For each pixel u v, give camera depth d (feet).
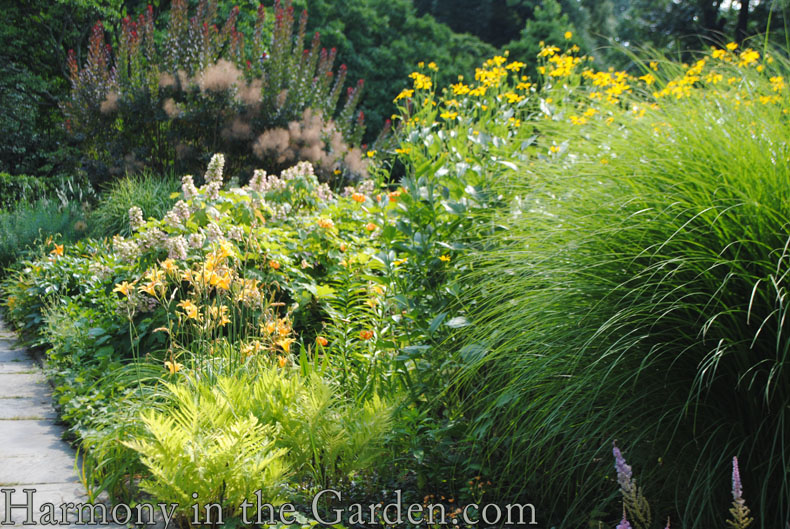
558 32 77.87
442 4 98.53
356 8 82.43
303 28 42.86
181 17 39.27
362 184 23.72
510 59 79.41
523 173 11.49
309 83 42.11
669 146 8.87
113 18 53.98
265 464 8.69
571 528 8.34
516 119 15.65
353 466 9.44
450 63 82.23
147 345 15.19
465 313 10.59
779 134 8.36
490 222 11.21
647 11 68.39
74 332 16.56
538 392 8.30
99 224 30.07
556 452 8.53
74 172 40.19
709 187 7.98
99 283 20.08
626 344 7.72
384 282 11.89
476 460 9.54
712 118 9.20
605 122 11.38
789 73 9.69
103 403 12.17
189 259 15.26
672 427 7.84
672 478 7.97
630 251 8.21
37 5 53.06
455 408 10.12
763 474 7.47
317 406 9.64
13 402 14.02
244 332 14.60
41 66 55.98
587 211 9.01
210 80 36.01
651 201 8.28
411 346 10.68
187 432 8.76
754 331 7.65
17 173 50.98
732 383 7.88
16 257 29.17
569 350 8.09
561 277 8.50
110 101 36.47
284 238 17.60
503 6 94.02
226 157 38.14
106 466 9.68
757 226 7.72
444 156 12.78
